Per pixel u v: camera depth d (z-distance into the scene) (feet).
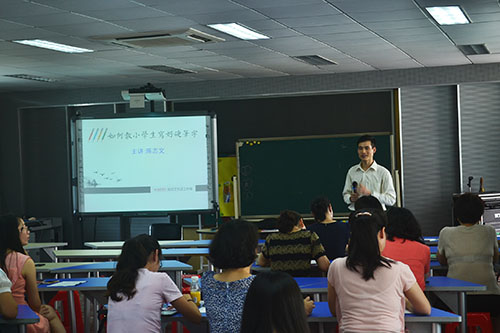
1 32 22.15
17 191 40.29
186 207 35.14
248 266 10.55
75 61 29.09
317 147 36.55
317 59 30.99
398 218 14.62
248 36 24.35
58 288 17.06
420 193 35.70
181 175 35.14
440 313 12.12
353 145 36.17
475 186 35.09
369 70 35.60
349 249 10.95
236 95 37.35
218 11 19.83
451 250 16.94
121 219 39.24
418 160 35.63
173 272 19.53
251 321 6.54
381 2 19.27
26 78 34.32
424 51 29.50
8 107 40.19
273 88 36.94
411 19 21.97
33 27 21.50
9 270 15.16
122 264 12.38
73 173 35.73
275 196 36.88
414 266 14.23
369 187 25.99
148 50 26.58
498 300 16.42
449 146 35.42
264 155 37.01
